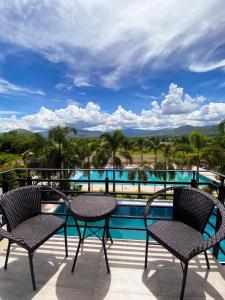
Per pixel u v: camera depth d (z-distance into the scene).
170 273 1.75
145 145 22.45
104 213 1.71
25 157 13.84
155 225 1.85
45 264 1.87
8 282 1.63
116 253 2.06
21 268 1.81
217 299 1.46
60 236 2.42
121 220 6.30
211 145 14.58
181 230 1.75
